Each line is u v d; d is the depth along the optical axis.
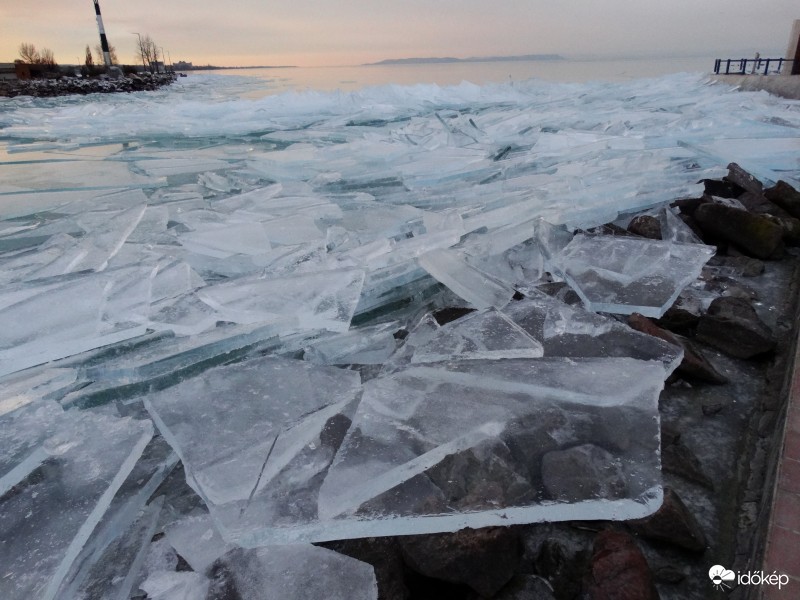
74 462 1.86
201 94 22.91
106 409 2.35
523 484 1.63
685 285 2.93
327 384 2.25
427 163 6.32
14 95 25.94
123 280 3.01
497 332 2.40
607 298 2.79
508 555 1.58
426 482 1.67
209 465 1.81
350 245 3.90
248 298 2.83
